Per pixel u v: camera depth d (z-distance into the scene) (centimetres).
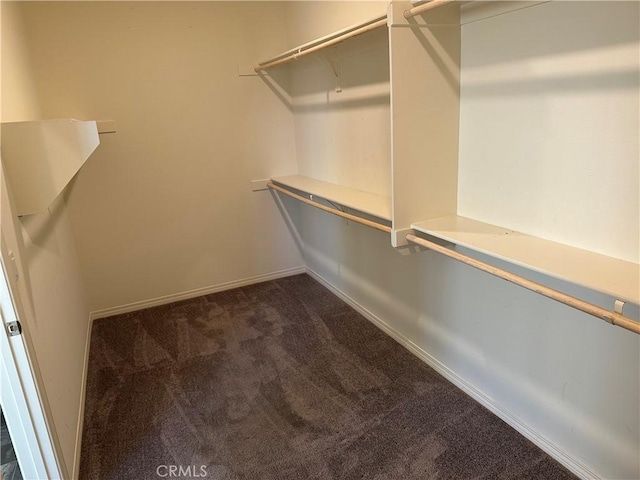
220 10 309
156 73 301
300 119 334
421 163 177
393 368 235
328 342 265
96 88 288
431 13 161
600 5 123
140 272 326
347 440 186
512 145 159
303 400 213
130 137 303
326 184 299
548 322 162
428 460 173
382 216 198
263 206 356
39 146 150
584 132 134
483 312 192
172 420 205
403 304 249
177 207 328
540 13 140
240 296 342
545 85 143
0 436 197
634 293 108
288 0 314
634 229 127
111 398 223
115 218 311
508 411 189
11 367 134
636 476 144
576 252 139
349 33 194
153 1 290
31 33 265
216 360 253
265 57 329
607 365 144
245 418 203
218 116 324
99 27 281
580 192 139
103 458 184
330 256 330
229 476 171
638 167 123
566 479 162
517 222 163
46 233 197
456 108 178
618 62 122
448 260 206
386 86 226
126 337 287
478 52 165
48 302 181
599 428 152
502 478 163
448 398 209
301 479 168
